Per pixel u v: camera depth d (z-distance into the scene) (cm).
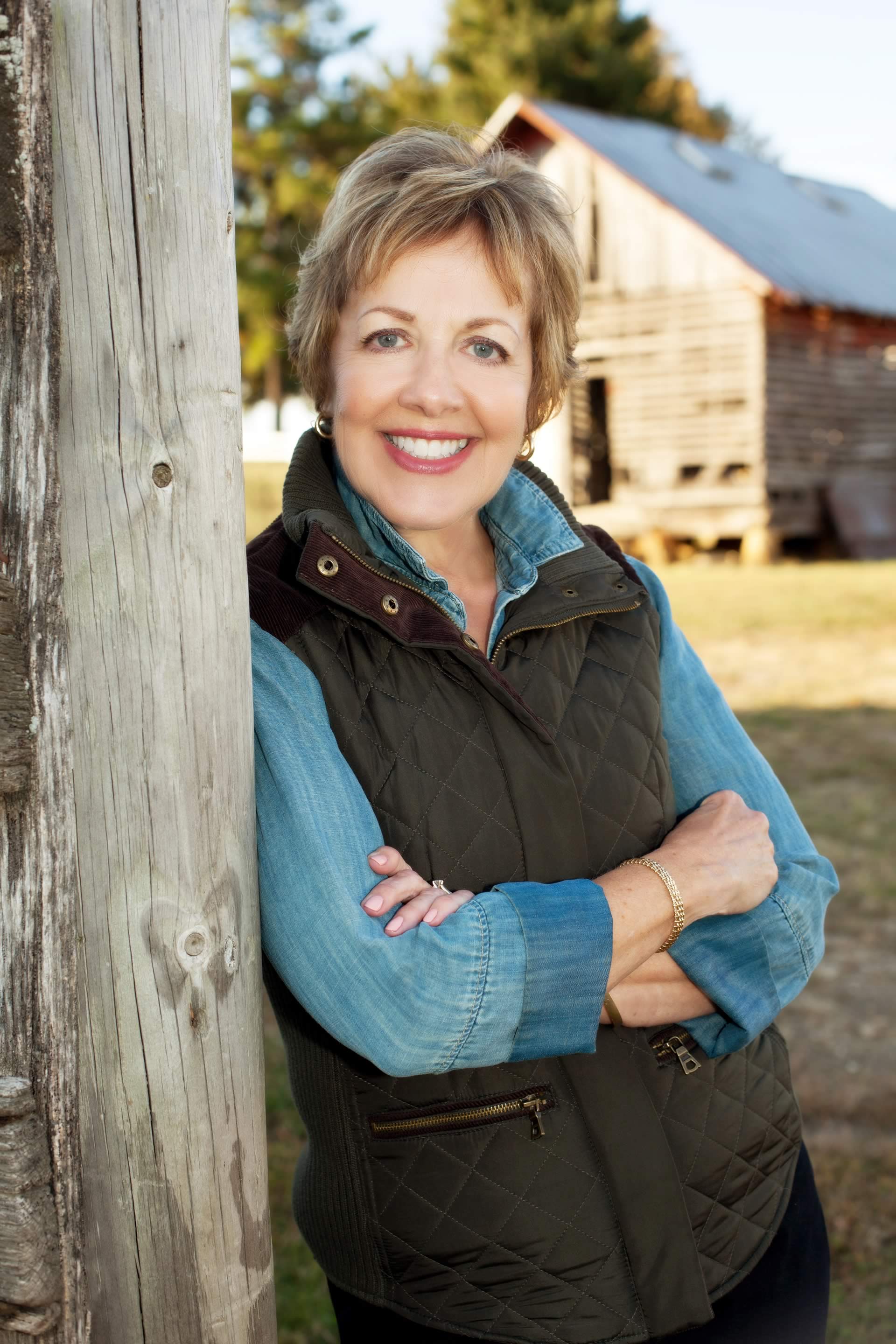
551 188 143
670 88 3234
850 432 1791
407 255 134
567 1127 131
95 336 109
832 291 1669
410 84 3130
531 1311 128
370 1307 136
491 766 134
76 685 112
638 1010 138
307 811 124
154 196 110
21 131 100
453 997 120
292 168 3105
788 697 813
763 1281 139
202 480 116
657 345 1702
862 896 465
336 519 136
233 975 121
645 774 145
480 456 141
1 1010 108
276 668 133
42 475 105
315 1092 134
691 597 1280
